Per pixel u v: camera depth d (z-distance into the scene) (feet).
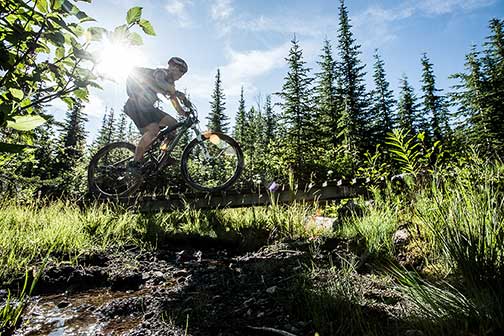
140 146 16.56
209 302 6.94
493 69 70.38
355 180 16.66
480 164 10.39
